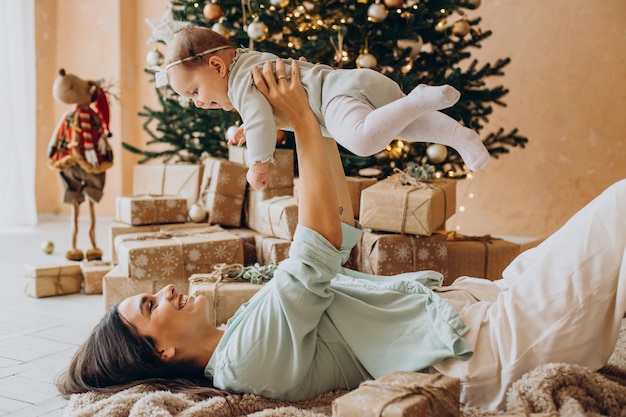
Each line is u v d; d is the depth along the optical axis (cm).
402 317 197
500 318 186
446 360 188
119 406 186
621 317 176
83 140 447
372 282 222
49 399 231
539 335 180
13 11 679
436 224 341
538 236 573
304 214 192
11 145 675
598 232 179
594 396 172
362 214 341
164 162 501
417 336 192
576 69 557
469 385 182
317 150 190
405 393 156
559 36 559
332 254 191
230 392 199
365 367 197
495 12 576
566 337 179
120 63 691
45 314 350
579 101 557
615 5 542
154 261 330
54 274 391
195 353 207
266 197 402
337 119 176
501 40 576
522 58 571
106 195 708
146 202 402
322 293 194
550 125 567
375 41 423
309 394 201
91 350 208
